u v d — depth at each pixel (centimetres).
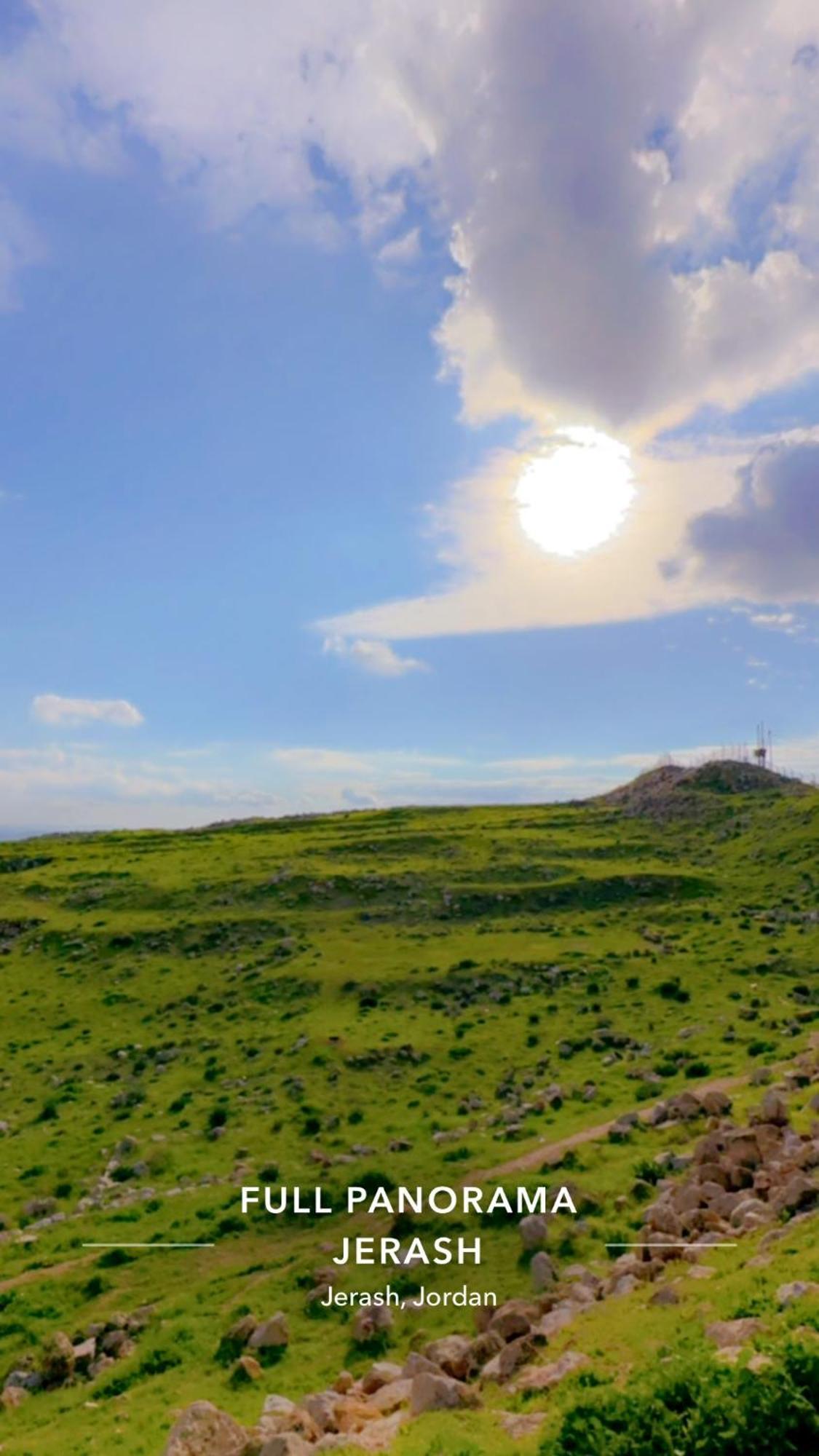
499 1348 2272
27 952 9888
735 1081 4791
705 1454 1308
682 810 15225
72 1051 7131
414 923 9950
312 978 8088
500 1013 7038
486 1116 4997
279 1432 1883
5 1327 3212
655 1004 7000
